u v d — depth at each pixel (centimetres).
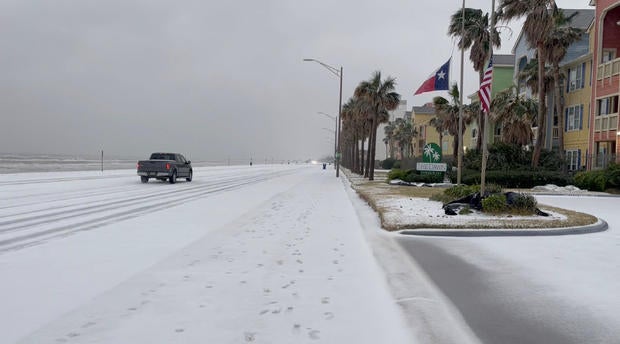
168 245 786
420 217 1083
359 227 1033
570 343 379
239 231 944
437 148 2728
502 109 3291
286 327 409
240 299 488
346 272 614
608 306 475
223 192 2059
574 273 615
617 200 1928
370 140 3966
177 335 385
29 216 1145
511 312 458
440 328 413
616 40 2842
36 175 3025
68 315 431
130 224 1033
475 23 3347
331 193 2075
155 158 2841
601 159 2670
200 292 511
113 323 412
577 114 3195
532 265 662
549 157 3030
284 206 1462
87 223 1041
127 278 566
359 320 431
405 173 2938
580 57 3086
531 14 2692
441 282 571
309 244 809
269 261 671
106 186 2291
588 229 987
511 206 1167
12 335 381
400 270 631
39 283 540
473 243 842
